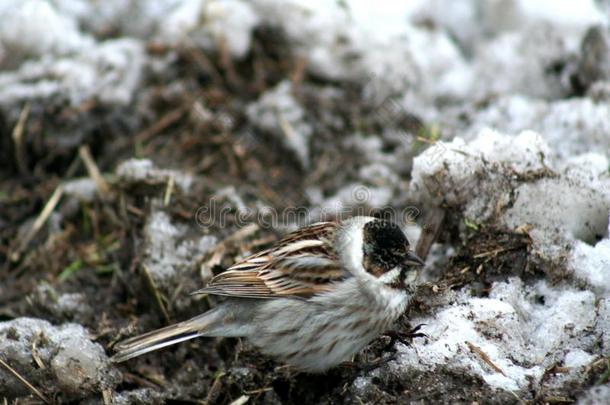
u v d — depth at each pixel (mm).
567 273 9547
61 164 13773
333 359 9320
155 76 14492
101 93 13961
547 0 15438
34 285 11805
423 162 10211
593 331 9039
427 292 9594
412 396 8773
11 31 14836
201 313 10602
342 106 14195
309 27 14797
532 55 14508
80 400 9594
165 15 15688
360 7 15742
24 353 9773
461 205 10180
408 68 14531
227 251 11008
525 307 9508
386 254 9188
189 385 10133
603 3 15719
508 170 10094
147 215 11398
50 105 13789
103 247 12133
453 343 9055
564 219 9906
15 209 13078
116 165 13578
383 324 9195
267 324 9344
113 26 15688
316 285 9156
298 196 13078
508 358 8953
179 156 13609
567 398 8383
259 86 14570
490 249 9852
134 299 11086
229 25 14797
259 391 9664
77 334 10086
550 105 13164
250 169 13477
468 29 15828
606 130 12258
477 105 13773
